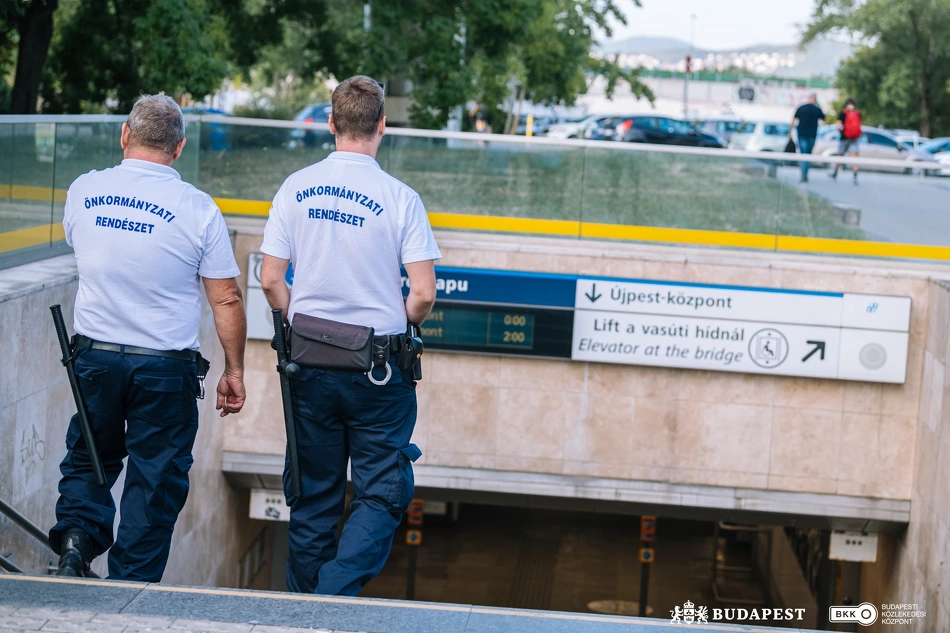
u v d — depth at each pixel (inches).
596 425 449.7
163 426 147.8
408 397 141.9
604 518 1091.9
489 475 455.5
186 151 439.2
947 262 432.8
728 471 446.6
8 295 245.6
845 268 428.5
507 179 444.5
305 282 136.5
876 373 431.2
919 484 427.8
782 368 434.0
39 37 647.1
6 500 250.7
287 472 142.1
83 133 327.9
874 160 433.1
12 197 280.4
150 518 147.6
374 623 113.5
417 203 137.2
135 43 722.2
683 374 444.1
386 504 138.9
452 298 443.5
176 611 114.5
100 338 144.1
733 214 441.1
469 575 893.2
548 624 116.1
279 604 118.1
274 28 756.6
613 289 436.8
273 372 461.7
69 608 114.0
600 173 442.0
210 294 148.5
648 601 857.5
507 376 450.6
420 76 739.4
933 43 2026.3
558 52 1391.5
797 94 3221.0
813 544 667.4
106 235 142.6
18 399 255.0
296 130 447.5
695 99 3223.4
